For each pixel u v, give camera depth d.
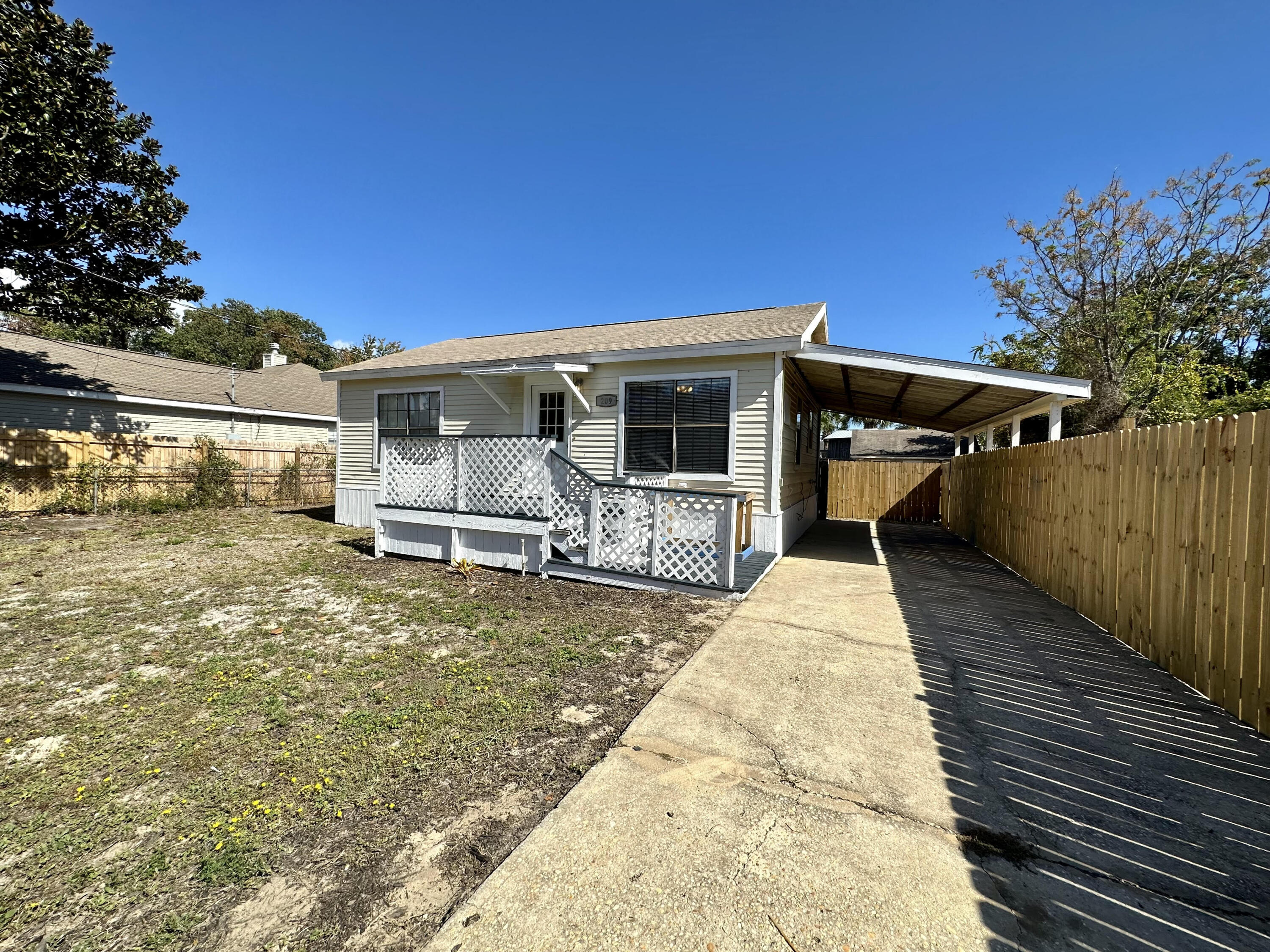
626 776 2.53
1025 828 2.19
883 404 12.41
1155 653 4.01
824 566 7.93
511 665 3.91
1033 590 6.42
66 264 11.76
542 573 6.61
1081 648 4.36
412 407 10.63
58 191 10.52
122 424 15.54
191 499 13.52
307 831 2.15
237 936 1.65
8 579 6.45
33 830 2.14
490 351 10.49
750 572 6.61
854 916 1.73
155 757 2.69
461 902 1.78
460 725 3.01
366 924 1.70
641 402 8.37
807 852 2.03
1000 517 8.39
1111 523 4.71
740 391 7.72
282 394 20.81
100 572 6.84
